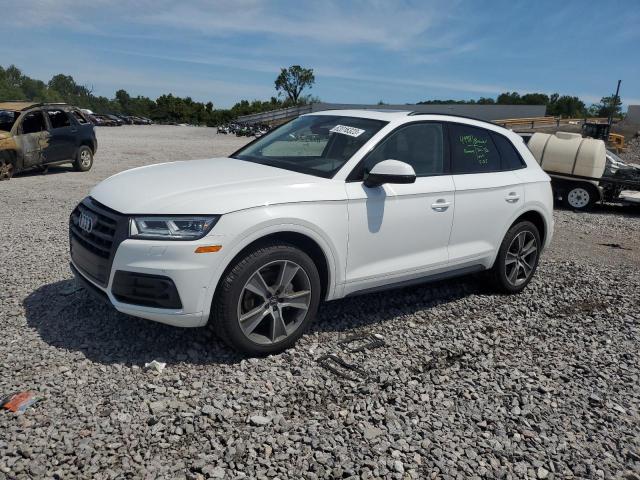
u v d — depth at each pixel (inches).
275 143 197.8
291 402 132.6
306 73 3700.8
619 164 550.6
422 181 183.9
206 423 120.7
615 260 324.5
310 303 158.9
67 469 103.3
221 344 158.6
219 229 139.6
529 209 221.3
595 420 136.3
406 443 120.1
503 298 223.3
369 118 189.0
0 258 233.3
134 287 139.7
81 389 131.0
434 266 189.5
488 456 118.3
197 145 1104.2
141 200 145.0
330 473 108.7
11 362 141.8
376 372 151.0
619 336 192.2
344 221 162.1
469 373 154.9
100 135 1363.2
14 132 507.5
